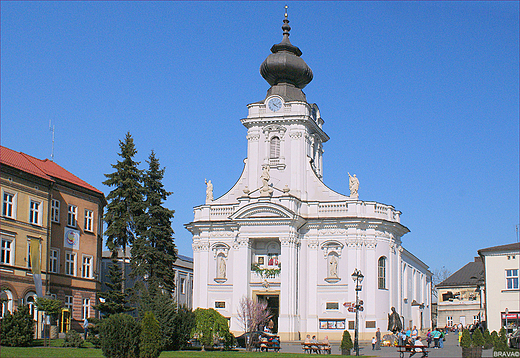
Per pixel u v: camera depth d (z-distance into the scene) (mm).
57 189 64000
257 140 73688
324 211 70375
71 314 64438
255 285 69188
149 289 58750
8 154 59906
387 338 64438
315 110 77062
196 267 73000
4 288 54031
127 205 65938
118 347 37188
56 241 63344
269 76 75750
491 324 65500
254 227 68625
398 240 73625
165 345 46219
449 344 64062
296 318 67312
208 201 74500
